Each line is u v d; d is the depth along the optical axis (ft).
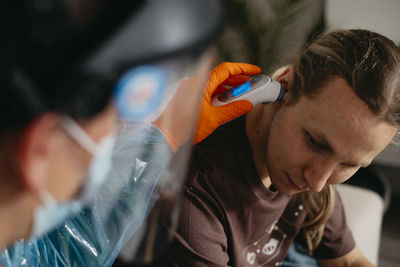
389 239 6.98
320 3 7.23
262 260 3.42
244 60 7.54
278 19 7.24
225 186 2.74
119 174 2.10
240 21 7.27
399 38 6.66
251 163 2.74
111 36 0.88
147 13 0.91
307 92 2.35
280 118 2.52
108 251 2.30
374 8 6.62
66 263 2.30
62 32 0.84
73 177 1.11
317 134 2.32
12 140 0.92
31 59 0.84
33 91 0.86
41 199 1.09
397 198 7.70
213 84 2.76
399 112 2.16
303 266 4.27
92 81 0.89
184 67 1.06
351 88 2.19
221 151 2.77
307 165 2.49
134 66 0.92
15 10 0.82
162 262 2.46
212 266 2.68
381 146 2.33
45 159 0.98
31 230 1.22
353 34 2.36
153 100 1.03
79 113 0.94
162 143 1.72
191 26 0.96
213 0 1.04
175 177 1.70
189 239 2.58
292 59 2.81
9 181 1.00
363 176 6.01
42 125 0.91
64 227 2.23
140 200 2.15
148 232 1.85
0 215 1.08
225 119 2.65
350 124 2.21
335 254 3.76
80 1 0.84
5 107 0.86
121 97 0.97
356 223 4.68
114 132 1.17
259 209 2.91
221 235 2.78
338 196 3.58
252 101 2.61
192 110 1.43
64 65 0.86
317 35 2.78
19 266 2.05
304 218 3.46
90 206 2.19
